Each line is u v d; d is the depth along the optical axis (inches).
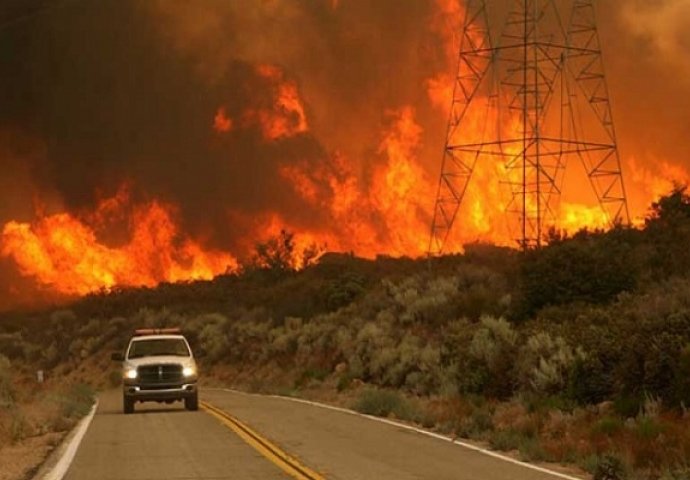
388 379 1557.6
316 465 690.2
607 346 977.5
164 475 649.6
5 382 1423.5
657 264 1483.8
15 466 735.7
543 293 1437.0
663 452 673.0
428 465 688.4
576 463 702.5
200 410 1242.6
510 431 838.5
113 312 3609.7
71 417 1192.2
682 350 837.2
